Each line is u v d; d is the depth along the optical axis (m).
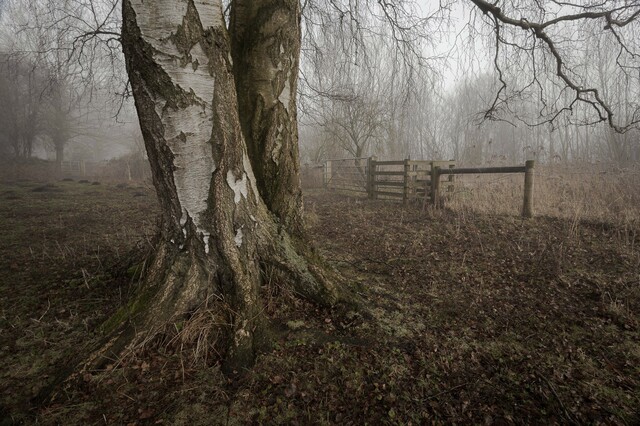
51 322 2.83
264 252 2.88
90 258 4.41
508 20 5.63
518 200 7.21
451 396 2.09
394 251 4.88
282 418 1.92
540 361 2.41
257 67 2.94
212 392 2.09
